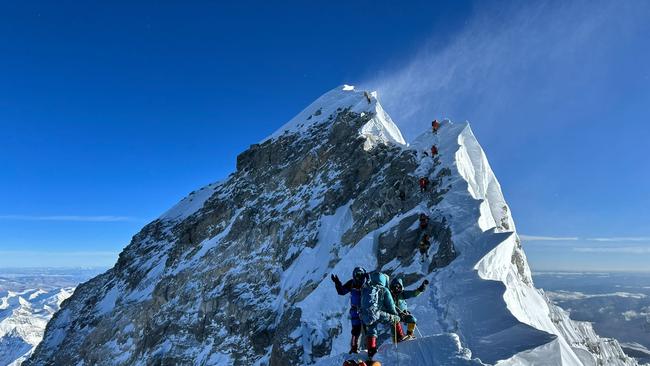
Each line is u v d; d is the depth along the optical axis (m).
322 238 27.70
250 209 35.50
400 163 26.75
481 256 16.39
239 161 46.91
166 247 47.78
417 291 9.91
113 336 38.09
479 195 23.56
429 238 19.12
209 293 31.91
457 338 8.82
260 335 25.03
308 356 19.00
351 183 29.52
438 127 28.81
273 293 27.78
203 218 41.56
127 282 47.56
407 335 9.77
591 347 23.67
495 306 12.93
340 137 34.78
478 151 26.12
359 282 9.38
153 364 30.41
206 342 28.81
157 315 34.94
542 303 20.97
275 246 30.88
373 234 21.89
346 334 18.31
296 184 34.66
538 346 9.98
